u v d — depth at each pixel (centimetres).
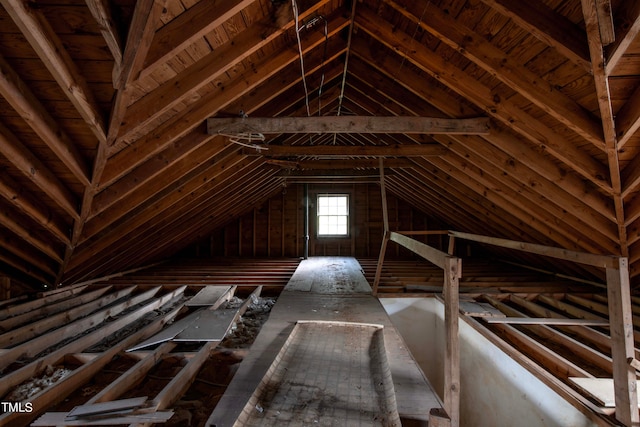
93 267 437
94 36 149
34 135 204
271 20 198
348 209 847
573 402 191
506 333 319
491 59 205
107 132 195
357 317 320
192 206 464
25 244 335
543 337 319
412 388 187
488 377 297
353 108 461
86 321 324
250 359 222
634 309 336
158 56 160
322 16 248
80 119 196
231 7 158
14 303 365
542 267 553
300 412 167
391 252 830
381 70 307
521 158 275
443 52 243
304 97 353
